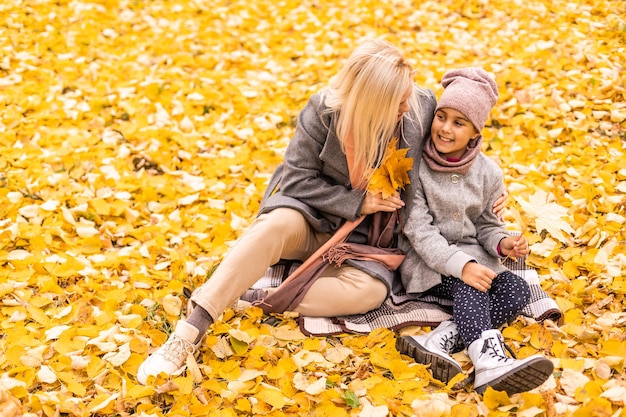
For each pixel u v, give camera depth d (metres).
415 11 6.38
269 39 6.04
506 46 5.41
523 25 5.77
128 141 4.34
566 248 3.29
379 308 2.88
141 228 3.51
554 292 3.01
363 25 6.18
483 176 2.87
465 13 6.23
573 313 2.83
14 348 2.59
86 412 2.31
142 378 2.47
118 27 6.08
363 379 2.54
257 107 4.85
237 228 3.54
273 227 2.66
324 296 2.78
